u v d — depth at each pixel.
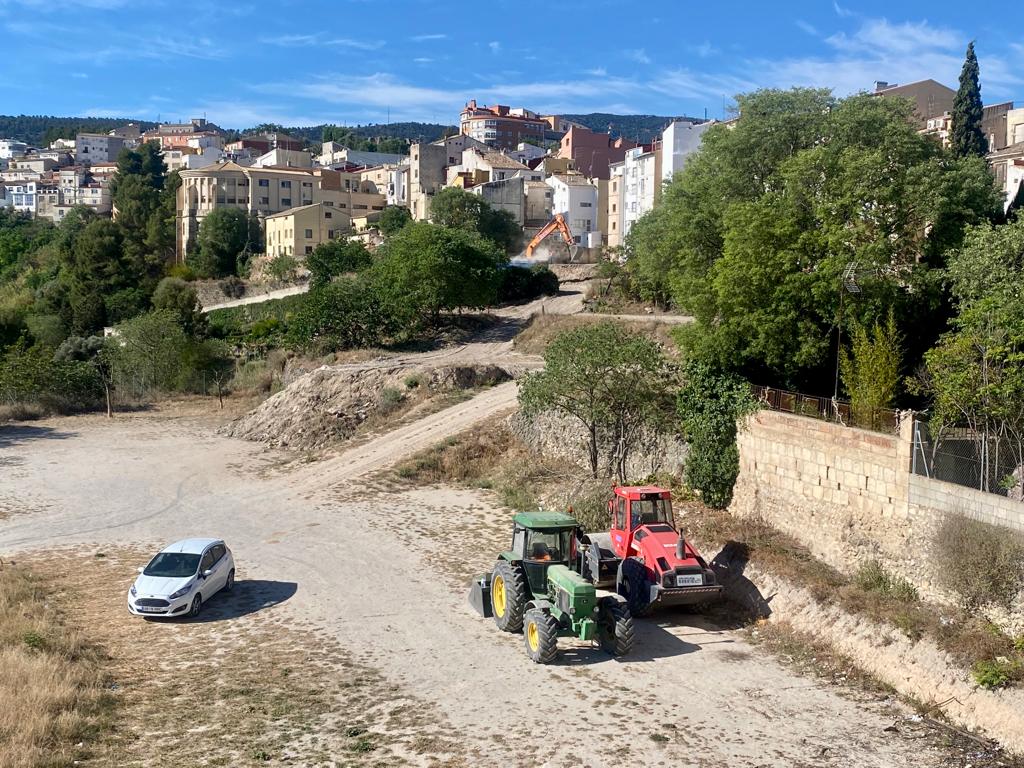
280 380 66.75
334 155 175.75
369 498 36.78
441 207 96.94
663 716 17.50
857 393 26.17
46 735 16.12
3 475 41.59
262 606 24.67
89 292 105.06
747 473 28.30
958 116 57.81
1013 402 20.66
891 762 15.71
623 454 32.75
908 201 29.14
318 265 88.31
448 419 45.88
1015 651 17.83
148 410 62.81
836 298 28.55
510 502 35.06
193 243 127.19
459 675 19.64
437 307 69.06
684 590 21.48
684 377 31.44
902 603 20.70
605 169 133.88
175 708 17.98
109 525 33.50
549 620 20.20
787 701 18.25
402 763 15.58
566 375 31.42
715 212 36.62
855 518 23.66
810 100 37.62
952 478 21.06
